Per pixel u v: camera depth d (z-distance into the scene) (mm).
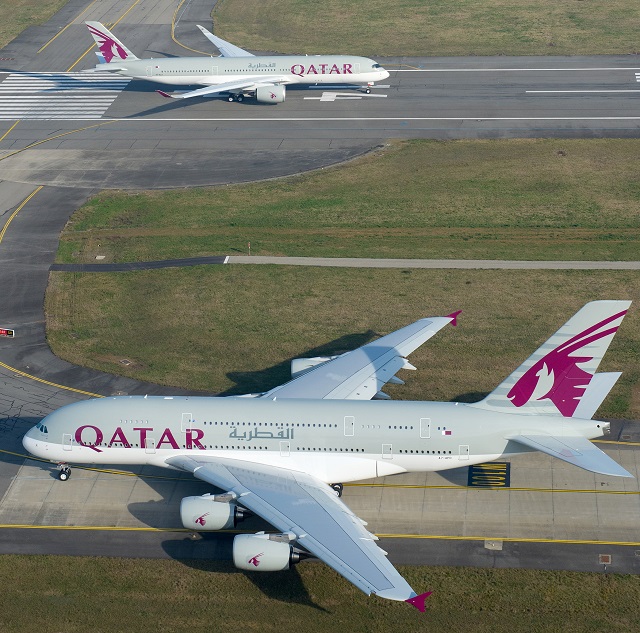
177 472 133000
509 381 117812
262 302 176750
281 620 106438
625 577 112500
